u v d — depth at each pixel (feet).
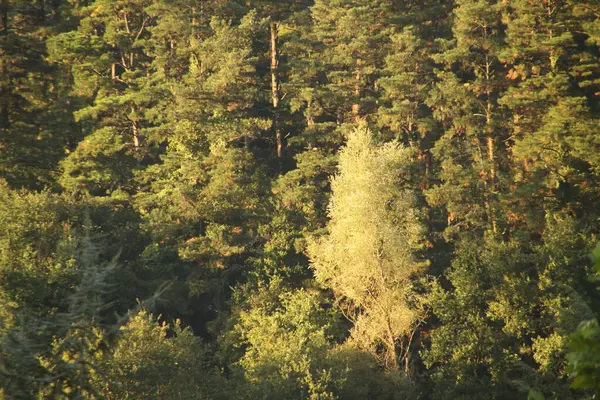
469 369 213.05
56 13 520.83
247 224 349.61
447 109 362.12
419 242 314.76
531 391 30.58
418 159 374.22
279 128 430.20
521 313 211.82
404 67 399.85
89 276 66.69
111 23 453.17
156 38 497.87
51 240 247.29
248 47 419.95
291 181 359.46
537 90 347.36
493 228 320.29
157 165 388.37
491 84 358.23
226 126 379.35
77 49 432.66
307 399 203.62
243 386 207.72
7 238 233.76
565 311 141.90
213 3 452.76
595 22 326.24
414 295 260.21
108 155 393.70
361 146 273.33
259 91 430.61
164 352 185.78
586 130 289.94
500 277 226.99
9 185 326.44
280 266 323.78
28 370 60.64
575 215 219.82
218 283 329.31
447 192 330.34
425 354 225.97
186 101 388.37
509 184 327.06
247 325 274.16
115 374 101.81
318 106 411.75
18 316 63.46
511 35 344.90
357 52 426.51
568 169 234.99
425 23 451.94
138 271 319.06
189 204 350.43
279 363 222.48
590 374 26.96
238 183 358.02
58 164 382.42
